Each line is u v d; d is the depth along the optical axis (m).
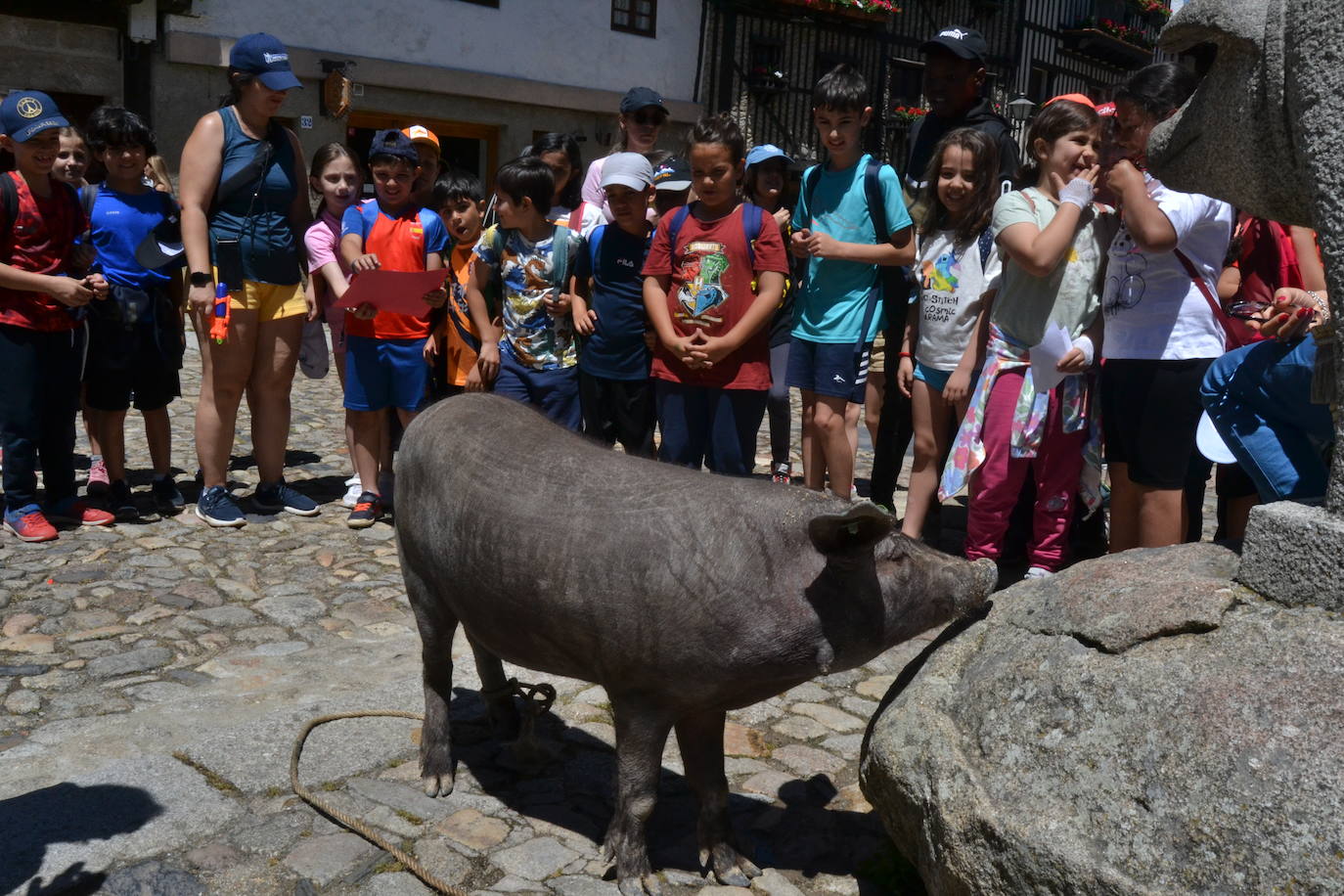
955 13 23.31
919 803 2.47
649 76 18.17
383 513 6.41
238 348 5.95
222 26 13.74
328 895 2.84
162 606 4.87
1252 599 2.37
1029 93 25.48
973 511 4.86
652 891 2.84
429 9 15.42
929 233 5.15
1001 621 2.69
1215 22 2.53
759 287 4.64
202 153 5.71
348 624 4.78
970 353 4.89
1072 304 4.39
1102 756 2.21
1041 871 2.16
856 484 7.17
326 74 14.48
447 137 17.17
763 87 19.72
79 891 2.80
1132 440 4.30
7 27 12.46
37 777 3.38
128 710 3.90
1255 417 3.15
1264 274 4.86
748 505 2.63
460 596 3.01
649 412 5.28
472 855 3.03
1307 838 1.91
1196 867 2.00
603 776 3.49
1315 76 2.28
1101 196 4.39
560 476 2.83
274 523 6.14
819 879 2.97
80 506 6.02
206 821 3.13
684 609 2.58
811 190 5.44
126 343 5.89
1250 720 2.08
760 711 3.98
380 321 6.00
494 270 5.62
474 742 3.68
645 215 5.08
